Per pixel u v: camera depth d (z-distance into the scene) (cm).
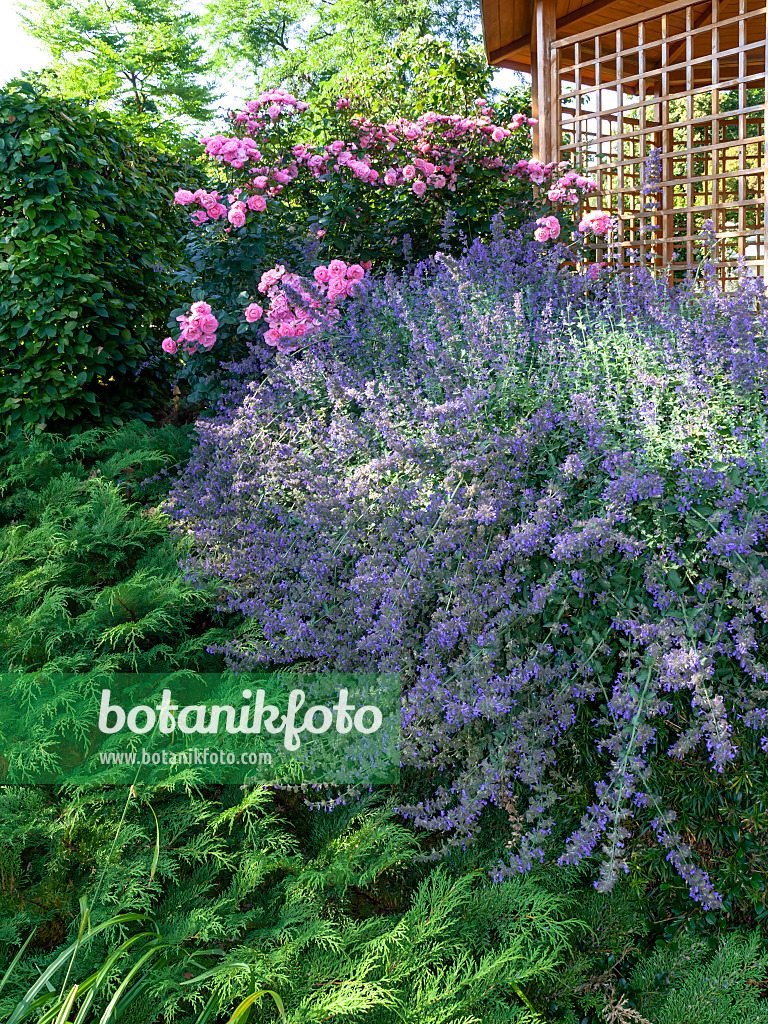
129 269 497
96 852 193
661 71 579
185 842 207
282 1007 148
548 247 488
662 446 239
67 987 165
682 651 204
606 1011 186
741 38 527
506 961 172
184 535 311
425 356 321
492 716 207
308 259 463
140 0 2164
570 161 629
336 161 508
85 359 445
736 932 205
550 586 221
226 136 507
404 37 948
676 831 217
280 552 287
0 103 436
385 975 169
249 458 323
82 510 317
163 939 171
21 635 246
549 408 261
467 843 206
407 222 543
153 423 493
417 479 262
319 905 184
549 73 648
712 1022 179
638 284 360
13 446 414
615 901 206
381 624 225
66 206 434
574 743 223
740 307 278
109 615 256
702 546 230
